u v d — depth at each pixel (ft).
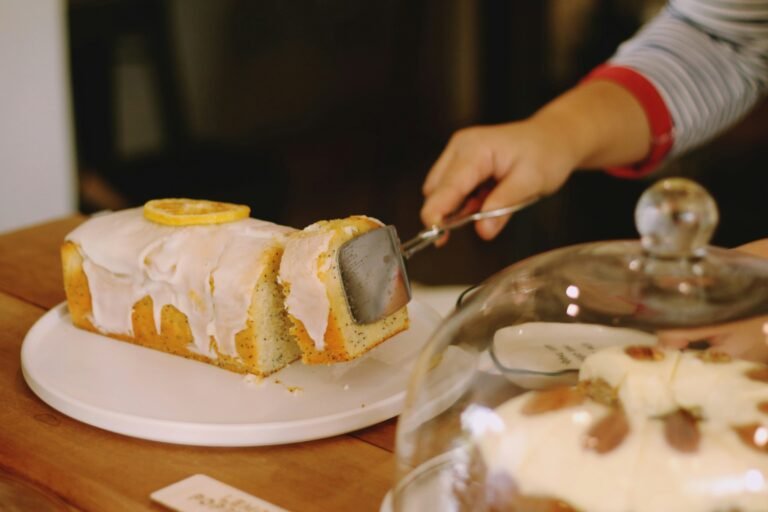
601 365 2.75
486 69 7.42
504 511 2.71
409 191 8.02
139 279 3.71
